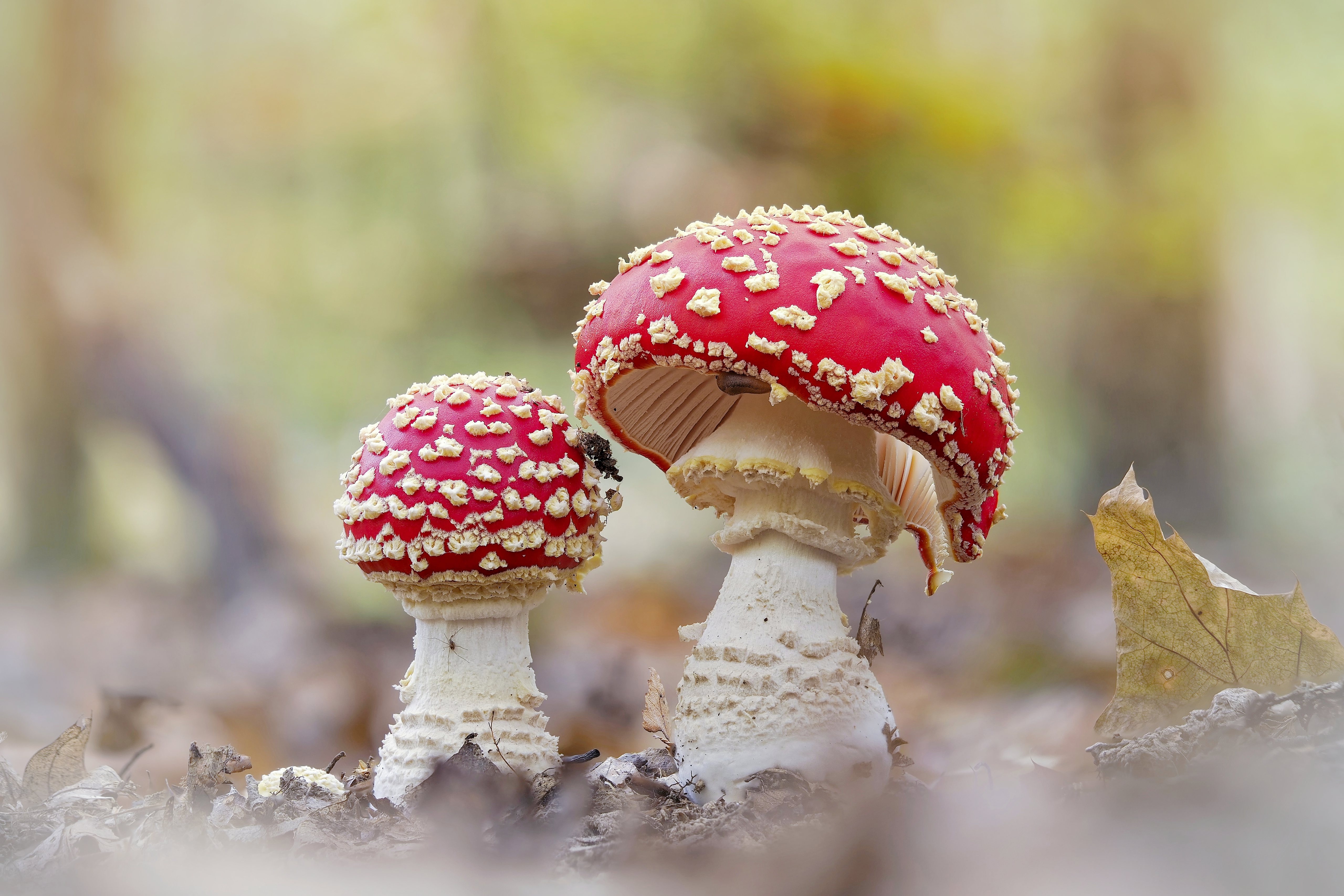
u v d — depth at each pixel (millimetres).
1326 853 524
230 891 569
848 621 637
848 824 560
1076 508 1554
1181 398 1491
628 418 665
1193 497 1460
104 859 593
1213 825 537
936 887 539
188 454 1581
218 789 626
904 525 646
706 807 610
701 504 653
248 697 950
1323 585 818
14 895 581
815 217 623
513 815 605
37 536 1824
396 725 646
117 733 839
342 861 583
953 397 604
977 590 1235
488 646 644
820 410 614
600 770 666
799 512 628
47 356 1769
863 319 601
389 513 628
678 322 606
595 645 1167
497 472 627
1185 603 633
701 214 1809
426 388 643
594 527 645
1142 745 602
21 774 779
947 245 1690
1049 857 538
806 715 616
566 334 2025
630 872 570
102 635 1322
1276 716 597
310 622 1277
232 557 1500
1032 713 796
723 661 624
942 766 754
